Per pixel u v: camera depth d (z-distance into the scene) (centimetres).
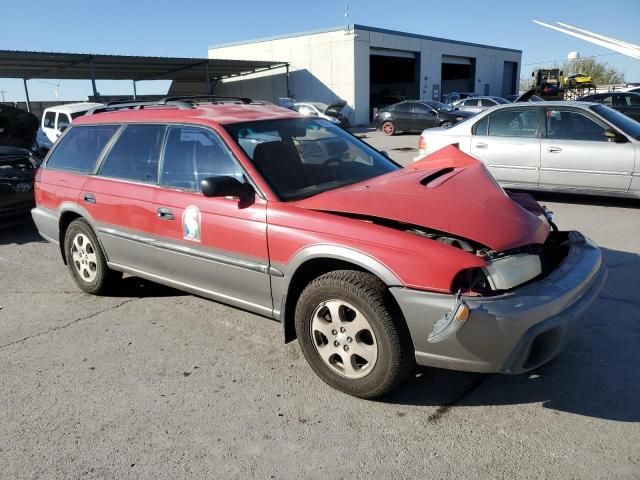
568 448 261
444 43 4025
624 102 1588
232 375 346
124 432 292
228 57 3891
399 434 279
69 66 2864
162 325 427
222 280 368
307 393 320
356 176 384
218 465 263
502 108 791
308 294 311
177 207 381
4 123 1029
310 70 3459
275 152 368
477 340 261
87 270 489
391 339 281
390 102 3522
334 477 251
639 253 536
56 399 327
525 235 288
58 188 492
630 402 295
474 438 272
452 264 264
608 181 701
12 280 560
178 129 399
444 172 361
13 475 262
